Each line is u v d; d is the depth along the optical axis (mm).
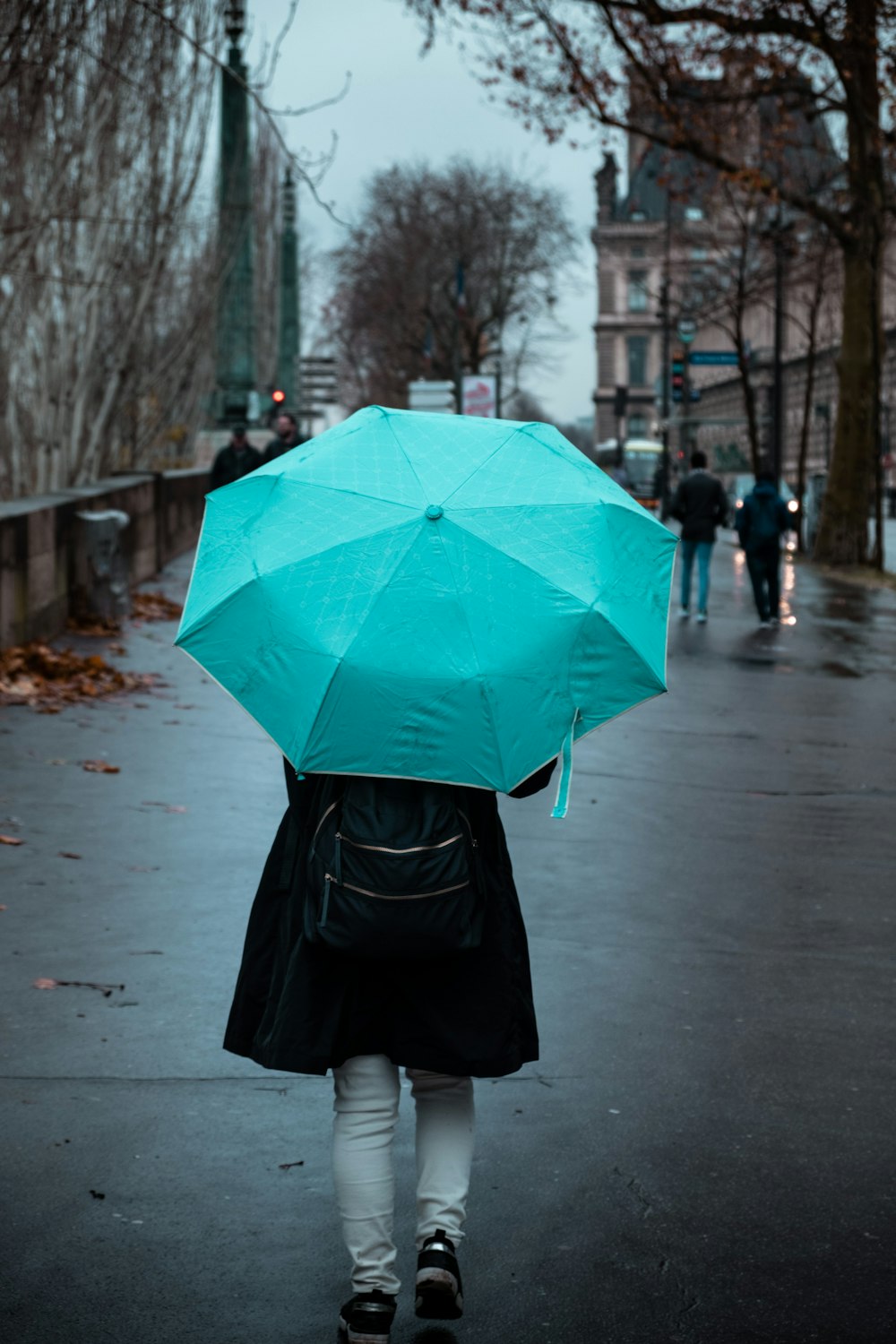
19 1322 3291
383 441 3293
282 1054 3168
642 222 146375
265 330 51469
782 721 12047
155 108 19344
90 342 20344
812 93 27953
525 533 3125
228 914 6301
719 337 111938
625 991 5555
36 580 13398
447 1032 3197
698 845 7891
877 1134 4344
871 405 29719
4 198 17266
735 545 37625
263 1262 3566
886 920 6570
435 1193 3332
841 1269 3588
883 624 19594
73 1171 3996
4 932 5984
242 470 20812
